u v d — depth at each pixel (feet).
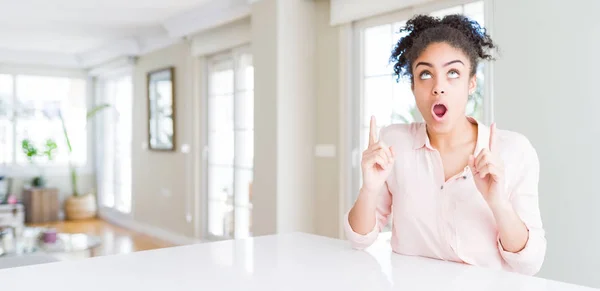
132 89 21.57
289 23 12.78
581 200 7.92
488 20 9.14
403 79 3.94
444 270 3.18
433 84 3.32
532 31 8.51
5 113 23.53
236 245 3.98
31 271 3.18
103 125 25.13
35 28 18.81
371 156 3.59
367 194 3.67
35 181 23.79
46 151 24.02
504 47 8.90
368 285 2.84
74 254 16.61
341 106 12.38
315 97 13.24
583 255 7.91
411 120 10.92
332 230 12.79
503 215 3.19
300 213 13.03
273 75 12.74
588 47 7.81
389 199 4.08
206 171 17.56
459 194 3.55
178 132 18.58
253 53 13.48
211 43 16.47
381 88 11.62
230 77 16.34
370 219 3.72
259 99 13.29
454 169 3.61
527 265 3.29
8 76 23.58
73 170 24.29
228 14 14.83
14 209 19.27
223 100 16.71
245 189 15.57
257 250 3.77
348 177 12.22
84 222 23.65
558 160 8.19
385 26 11.51
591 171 7.80
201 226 17.61
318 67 13.16
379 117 11.69
